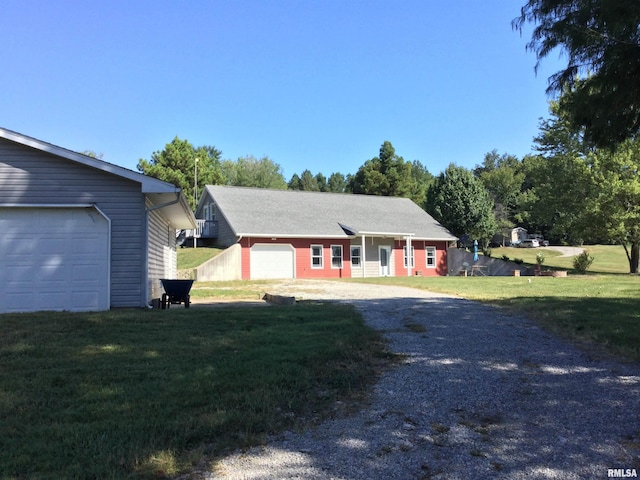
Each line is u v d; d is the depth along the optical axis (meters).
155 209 12.30
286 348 6.70
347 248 29.69
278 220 28.64
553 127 26.80
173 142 48.38
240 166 65.81
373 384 5.52
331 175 91.00
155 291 13.45
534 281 19.64
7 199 10.77
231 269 25.52
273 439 4.04
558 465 3.61
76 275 10.88
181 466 3.52
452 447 3.92
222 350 6.65
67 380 5.31
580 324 8.57
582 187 26.22
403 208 36.34
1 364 5.89
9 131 10.57
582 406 4.79
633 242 26.38
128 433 3.96
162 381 5.27
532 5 7.51
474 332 8.26
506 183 66.25
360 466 3.60
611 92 7.26
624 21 6.53
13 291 10.61
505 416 4.58
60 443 3.78
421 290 16.39
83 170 11.10
